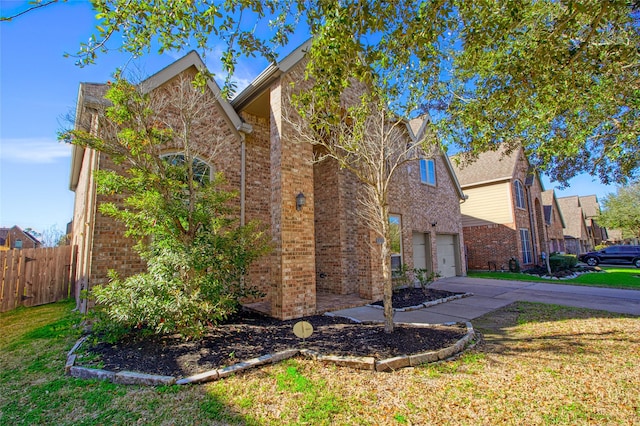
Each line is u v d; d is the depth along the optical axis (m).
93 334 5.27
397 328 5.86
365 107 5.89
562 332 5.94
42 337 5.94
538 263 20.64
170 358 4.50
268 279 9.40
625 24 5.03
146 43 3.49
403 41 3.77
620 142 5.50
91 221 6.71
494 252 19.27
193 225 5.78
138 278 5.10
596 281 13.73
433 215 14.88
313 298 7.66
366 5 3.27
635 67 5.16
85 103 6.32
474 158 7.96
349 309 8.20
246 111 9.48
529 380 3.93
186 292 5.14
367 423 3.03
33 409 3.27
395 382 3.91
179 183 5.74
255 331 5.90
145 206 5.27
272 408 3.28
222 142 7.99
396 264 11.81
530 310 7.91
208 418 3.09
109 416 3.12
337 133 7.00
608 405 3.32
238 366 4.20
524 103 5.16
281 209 7.38
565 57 4.14
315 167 11.64
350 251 10.80
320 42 3.45
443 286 12.44
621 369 4.20
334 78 3.65
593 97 5.50
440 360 4.66
